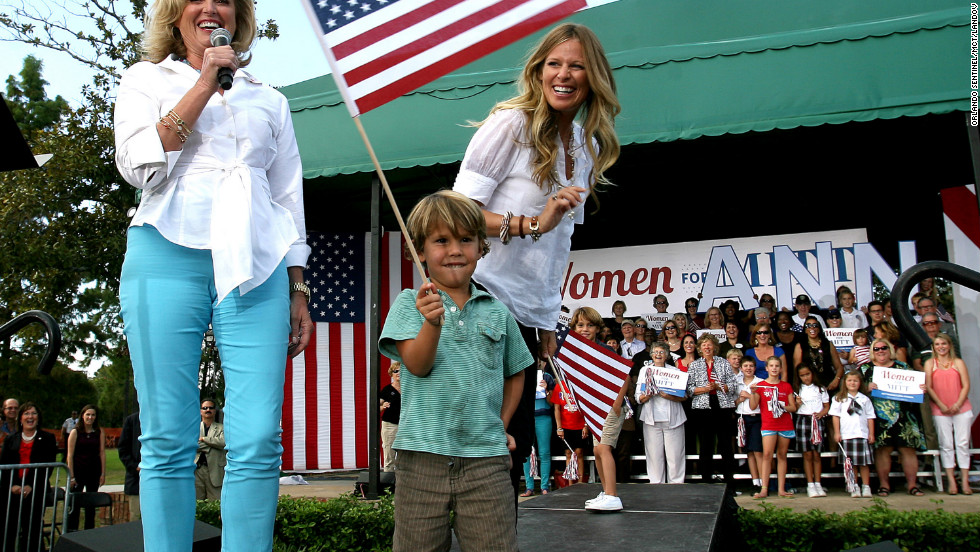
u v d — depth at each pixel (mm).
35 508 5918
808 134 8648
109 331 21703
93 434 9219
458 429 2174
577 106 2666
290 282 2590
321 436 10414
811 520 5258
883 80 6551
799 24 9750
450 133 7496
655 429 8016
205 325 2332
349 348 10695
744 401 7969
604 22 10531
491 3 2570
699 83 7020
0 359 22719
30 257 14555
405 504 2189
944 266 2410
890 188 10633
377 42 2461
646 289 9766
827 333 8633
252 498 2189
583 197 2469
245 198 2307
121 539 3434
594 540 3418
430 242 2303
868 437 7484
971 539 4844
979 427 8469
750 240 9500
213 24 2500
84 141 15078
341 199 10484
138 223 2273
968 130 6289
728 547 4742
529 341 2857
